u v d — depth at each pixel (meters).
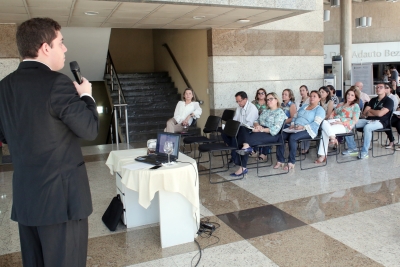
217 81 7.71
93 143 12.53
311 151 6.88
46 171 1.65
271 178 5.11
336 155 5.95
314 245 3.04
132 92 9.83
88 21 6.08
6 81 1.70
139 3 4.91
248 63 7.95
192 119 6.83
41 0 4.56
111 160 3.73
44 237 1.69
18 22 5.88
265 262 2.79
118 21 6.17
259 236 3.26
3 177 5.46
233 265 2.77
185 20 6.40
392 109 6.20
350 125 5.93
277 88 8.37
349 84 10.91
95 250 3.09
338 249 2.96
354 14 17.69
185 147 7.61
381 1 17.33
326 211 3.79
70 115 1.61
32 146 1.63
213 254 2.95
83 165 1.80
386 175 5.04
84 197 1.76
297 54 8.51
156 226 3.57
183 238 3.17
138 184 2.95
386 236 3.16
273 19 6.51
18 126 1.64
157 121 9.20
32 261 1.77
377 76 18.27
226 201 4.22
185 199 3.12
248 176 5.25
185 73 9.48
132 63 12.62
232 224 3.55
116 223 3.47
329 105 6.46
